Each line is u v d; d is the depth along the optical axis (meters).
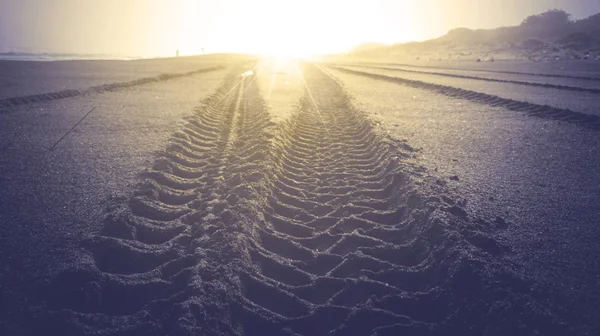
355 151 10.50
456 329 4.12
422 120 14.22
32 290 4.19
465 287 4.47
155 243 5.47
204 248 5.11
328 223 6.39
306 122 14.62
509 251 5.15
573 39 85.06
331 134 12.65
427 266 5.02
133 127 11.45
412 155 9.33
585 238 5.46
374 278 4.88
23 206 5.98
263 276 4.84
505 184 7.48
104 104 15.52
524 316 3.96
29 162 7.98
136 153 8.83
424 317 4.35
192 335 3.70
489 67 48.91
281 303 4.48
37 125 11.22
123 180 7.16
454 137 11.41
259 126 12.50
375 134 11.28
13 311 3.92
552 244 5.32
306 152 10.48
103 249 4.98
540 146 10.31
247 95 22.00
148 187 6.84
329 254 5.41
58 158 8.31
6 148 8.83
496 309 4.11
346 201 7.18
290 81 31.33
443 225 5.44
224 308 4.16
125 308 4.22
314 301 4.61
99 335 3.73
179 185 7.41
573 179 7.73
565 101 17.41
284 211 6.77
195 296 4.13
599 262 4.90
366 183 7.95
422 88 26.17
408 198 6.73
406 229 6.00
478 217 6.01
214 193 6.86
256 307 4.31
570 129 12.28
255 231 5.74
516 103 17.02
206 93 20.48
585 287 4.45
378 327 4.12
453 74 36.88
